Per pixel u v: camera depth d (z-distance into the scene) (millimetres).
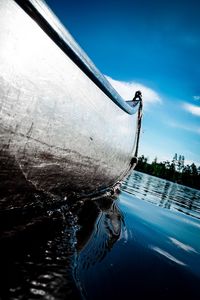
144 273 2051
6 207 1778
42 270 1353
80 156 2506
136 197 7848
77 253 1794
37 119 1623
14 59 1365
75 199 3133
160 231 4000
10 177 1601
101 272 1742
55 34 1633
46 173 1982
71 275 1414
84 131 2406
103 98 2783
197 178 89438
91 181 3287
